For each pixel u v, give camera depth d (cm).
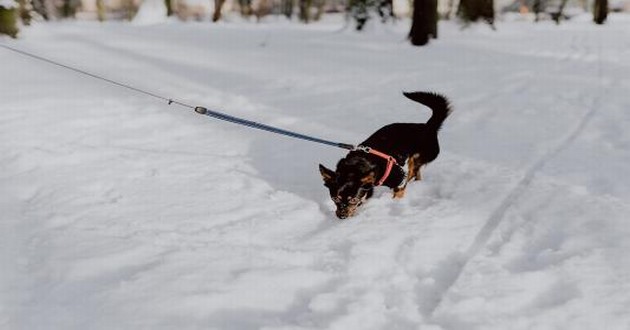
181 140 666
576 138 666
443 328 304
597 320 301
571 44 1783
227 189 511
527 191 494
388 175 467
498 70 1223
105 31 2233
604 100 873
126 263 361
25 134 654
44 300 321
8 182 513
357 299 324
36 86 941
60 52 1423
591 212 440
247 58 1409
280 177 552
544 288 336
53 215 439
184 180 530
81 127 698
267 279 345
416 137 509
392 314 315
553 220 430
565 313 307
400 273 360
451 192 505
